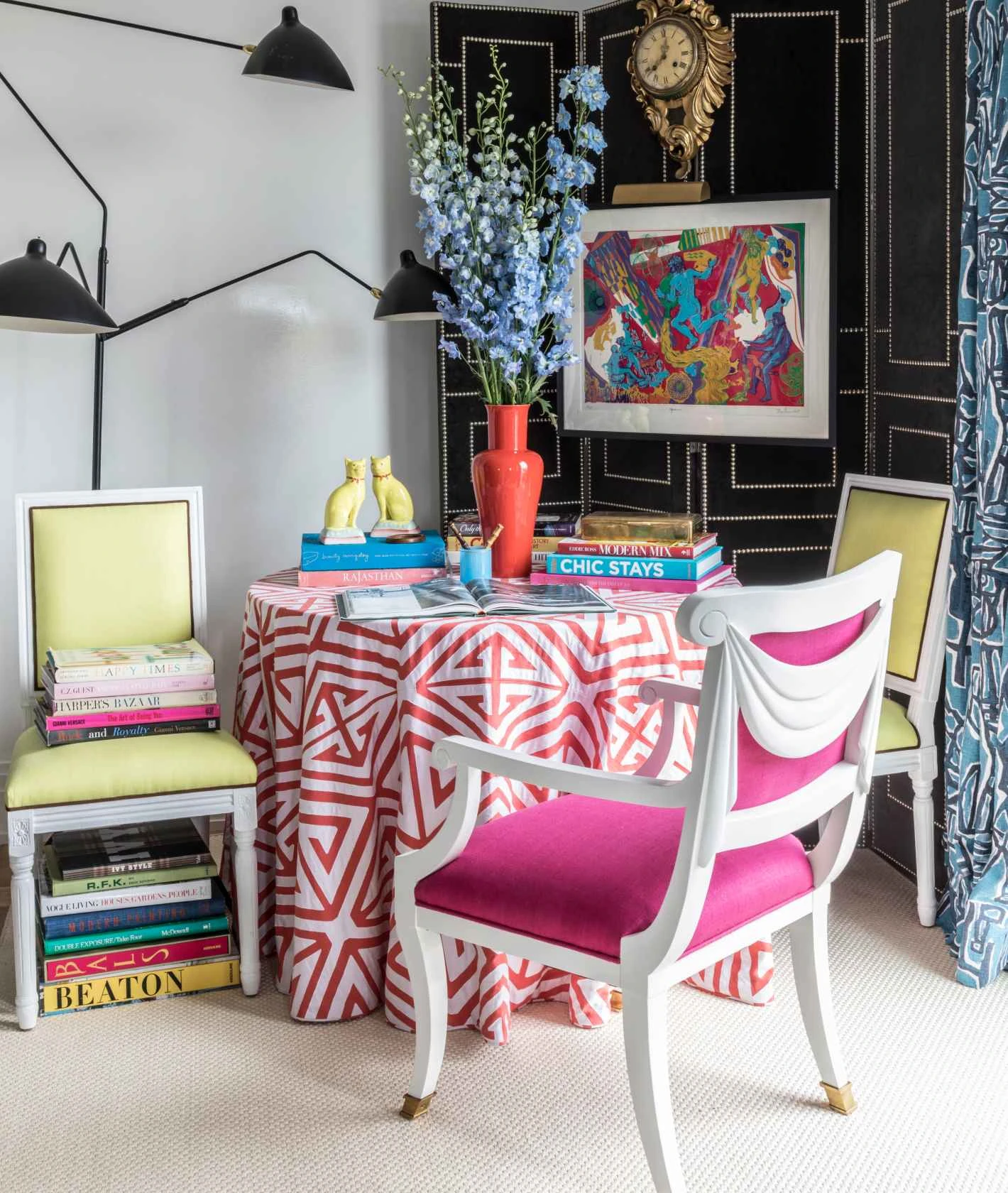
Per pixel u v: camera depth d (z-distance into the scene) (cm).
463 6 357
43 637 289
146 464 366
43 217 351
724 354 338
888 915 304
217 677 379
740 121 335
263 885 279
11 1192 203
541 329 297
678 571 276
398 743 244
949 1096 227
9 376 354
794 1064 238
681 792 174
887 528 302
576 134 291
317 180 368
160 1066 241
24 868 250
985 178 264
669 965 180
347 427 380
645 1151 193
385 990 257
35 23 345
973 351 275
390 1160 210
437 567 288
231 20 357
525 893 192
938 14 298
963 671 284
